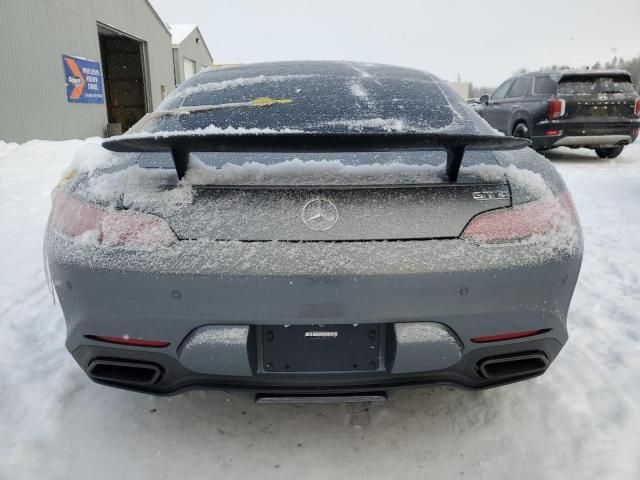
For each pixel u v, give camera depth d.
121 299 1.36
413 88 2.06
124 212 1.37
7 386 1.95
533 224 1.40
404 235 1.33
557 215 1.46
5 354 2.19
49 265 1.50
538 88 8.67
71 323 1.47
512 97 9.41
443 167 1.49
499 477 1.52
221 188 1.36
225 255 1.31
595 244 3.84
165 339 1.38
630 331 2.38
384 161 1.60
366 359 1.42
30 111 10.78
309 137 1.20
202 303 1.33
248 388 1.44
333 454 1.63
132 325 1.38
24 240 3.90
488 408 1.83
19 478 1.50
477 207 1.38
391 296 1.33
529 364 1.54
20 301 2.77
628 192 5.56
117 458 1.60
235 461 1.60
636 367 2.05
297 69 2.23
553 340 1.50
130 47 19.09
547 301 1.43
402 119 1.82
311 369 1.42
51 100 11.64
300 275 1.30
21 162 7.18
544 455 1.59
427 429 1.74
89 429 1.73
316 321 1.34
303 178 1.37
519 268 1.37
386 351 1.42
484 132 1.78
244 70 2.24
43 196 5.30
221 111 1.86
